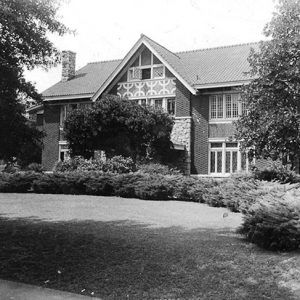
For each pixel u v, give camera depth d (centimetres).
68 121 2356
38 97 959
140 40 2681
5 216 1313
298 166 1938
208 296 609
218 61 2755
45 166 3089
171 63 2595
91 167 2147
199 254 803
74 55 3347
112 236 975
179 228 1080
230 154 2484
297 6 1477
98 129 2275
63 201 1700
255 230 867
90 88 2992
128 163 2173
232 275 686
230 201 1430
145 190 1778
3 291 654
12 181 2131
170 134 2433
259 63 1543
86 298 621
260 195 1281
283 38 1477
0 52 869
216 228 1082
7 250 874
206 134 2536
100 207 1514
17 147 933
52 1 916
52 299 617
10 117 880
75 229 1070
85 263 776
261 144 1562
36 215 1332
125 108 2255
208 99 2553
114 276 704
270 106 1518
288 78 1448
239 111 2464
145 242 908
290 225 823
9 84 867
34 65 966
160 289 643
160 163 2434
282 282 657
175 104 2617
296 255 785
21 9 863
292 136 1441
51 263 784
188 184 1744
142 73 2761
